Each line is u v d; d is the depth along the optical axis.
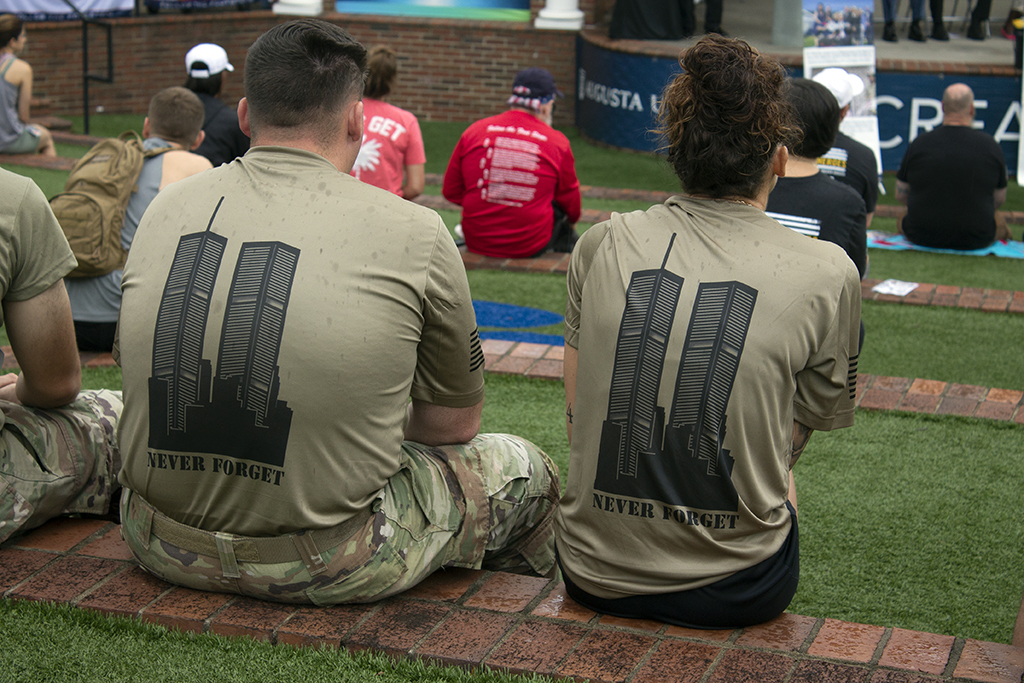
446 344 2.11
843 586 2.74
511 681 1.90
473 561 2.25
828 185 3.56
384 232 1.99
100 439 2.51
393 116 6.43
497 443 2.36
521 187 6.29
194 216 2.01
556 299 5.74
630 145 12.01
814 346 1.93
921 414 3.90
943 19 13.90
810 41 10.79
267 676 1.94
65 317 2.26
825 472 3.43
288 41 2.02
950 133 7.18
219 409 1.94
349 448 1.97
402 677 1.94
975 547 2.95
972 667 1.94
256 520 2.00
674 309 1.92
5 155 9.52
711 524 1.97
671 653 1.97
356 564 2.05
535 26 13.23
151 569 2.17
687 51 2.00
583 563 2.10
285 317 1.92
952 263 6.98
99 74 13.18
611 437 1.99
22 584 2.20
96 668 1.95
